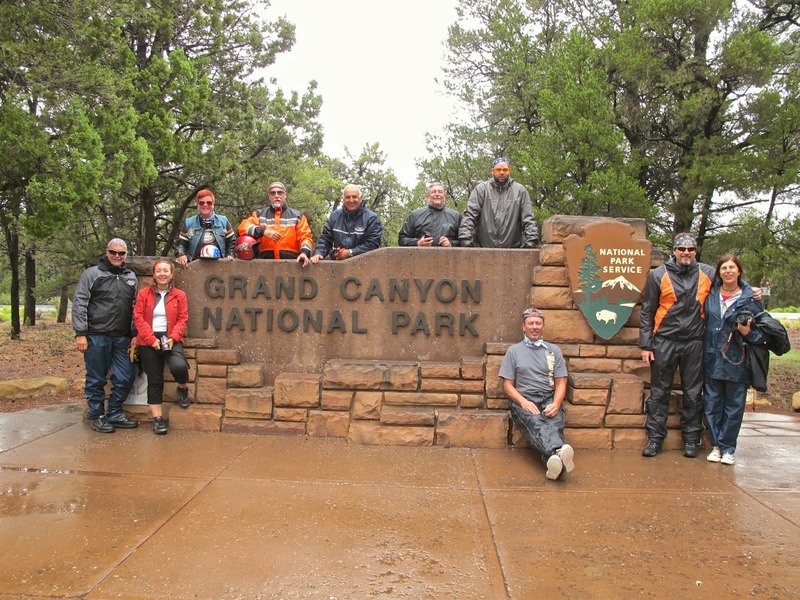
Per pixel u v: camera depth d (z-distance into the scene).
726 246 13.18
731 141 13.68
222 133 17.41
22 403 7.28
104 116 11.38
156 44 16.38
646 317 5.39
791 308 35.91
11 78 9.42
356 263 6.04
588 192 12.77
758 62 12.62
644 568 3.31
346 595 3.00
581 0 17.16
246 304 6.12
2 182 9.70
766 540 3.68
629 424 5.54
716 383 5.24
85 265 17.12
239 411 5.82
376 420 5.68
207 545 3.51
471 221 6.55
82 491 4.30
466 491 4.43
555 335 5.80
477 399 5.67
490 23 18.03
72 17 9.72
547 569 3.29
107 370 5.88
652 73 13.96
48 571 3.19
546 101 13.95
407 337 6.03
